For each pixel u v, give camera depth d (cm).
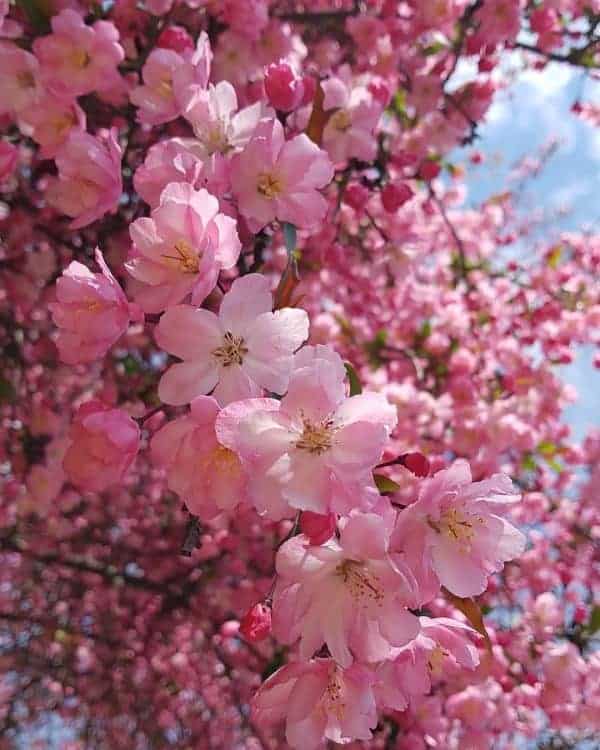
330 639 19
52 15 34
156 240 21
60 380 56
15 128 37
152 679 74
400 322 64
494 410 58
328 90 36
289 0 50
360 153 37
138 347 54
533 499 61
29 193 46
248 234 27
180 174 23
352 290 61
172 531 69
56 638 74
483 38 48
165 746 73
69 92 31
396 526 20
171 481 20
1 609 72
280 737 66
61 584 73
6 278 49
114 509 68
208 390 20
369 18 47
